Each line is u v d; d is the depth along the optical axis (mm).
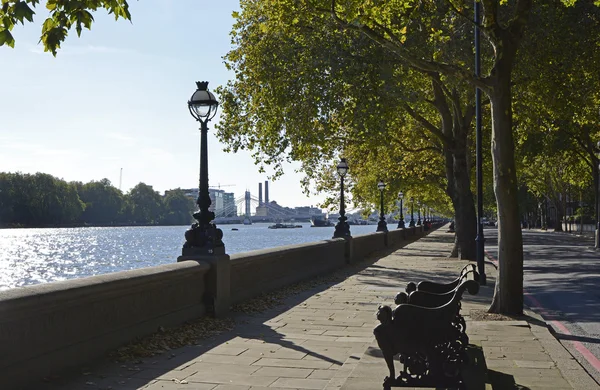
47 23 7094
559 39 20812
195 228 11664
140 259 59625
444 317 6160
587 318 12586
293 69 22438
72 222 186500
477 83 12031
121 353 8258
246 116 26031
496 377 7219
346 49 20297
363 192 43156
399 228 53344
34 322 6926
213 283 11484
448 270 22766
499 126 12008
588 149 42031
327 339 9625
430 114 33094
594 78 22141
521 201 84562
